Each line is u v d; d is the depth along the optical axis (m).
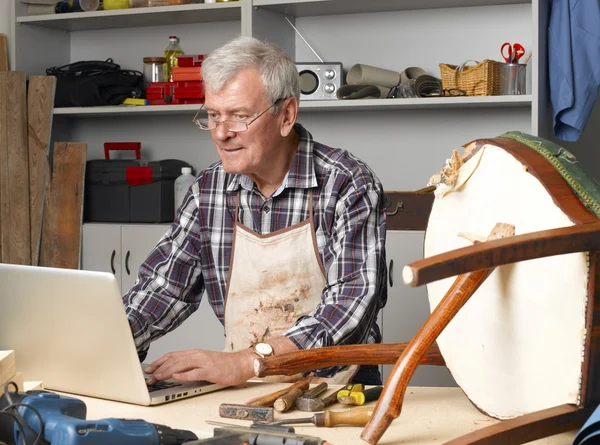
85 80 3.90
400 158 3.77
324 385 1.52
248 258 1.97
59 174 3.93
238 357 1.57
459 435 1.25
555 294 1.14
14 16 4.04
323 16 3.85
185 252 2.02
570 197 1.15
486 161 1.28
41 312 1.47
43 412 1.05
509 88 3.31
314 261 1.94
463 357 1.37
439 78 3.69
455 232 1.36
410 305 3.35
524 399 1.23
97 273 1.38
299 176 1.93
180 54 3.99
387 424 1.14
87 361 1.47
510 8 3.56
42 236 3.95
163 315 1.94
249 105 1.78
